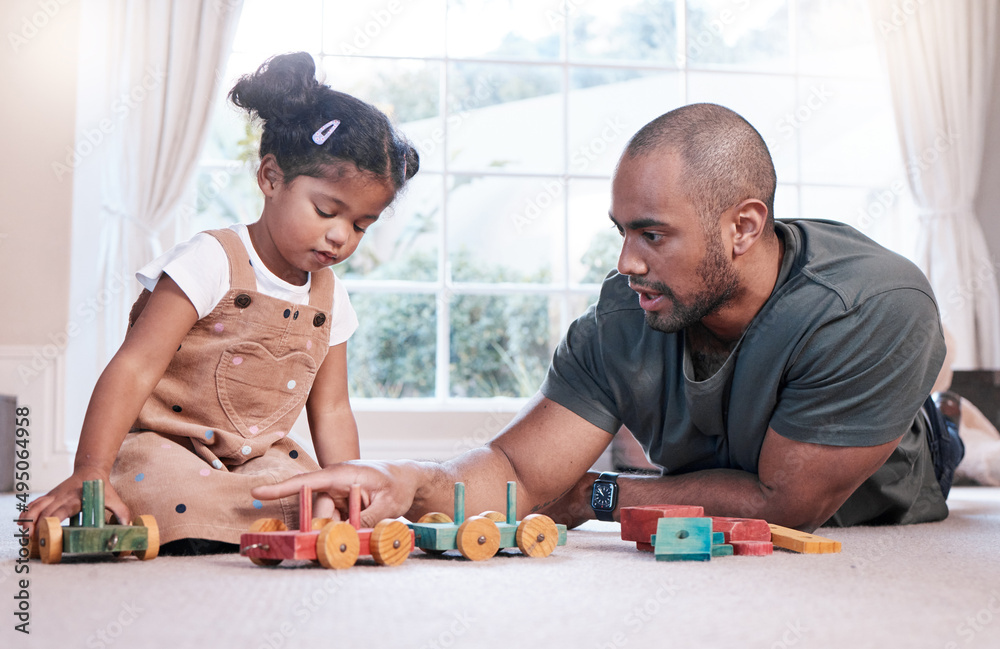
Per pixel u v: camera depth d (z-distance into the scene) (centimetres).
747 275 121
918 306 123
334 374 142
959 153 362
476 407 339
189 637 61
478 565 98
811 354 121
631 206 115
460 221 421
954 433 191
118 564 97
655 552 104
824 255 126
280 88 122
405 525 99
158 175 312
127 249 307
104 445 108
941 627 66
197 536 106
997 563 102
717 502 129
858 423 121
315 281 134
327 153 119
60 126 306
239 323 123
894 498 159
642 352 136
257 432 125
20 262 300
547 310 434
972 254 360
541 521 107
